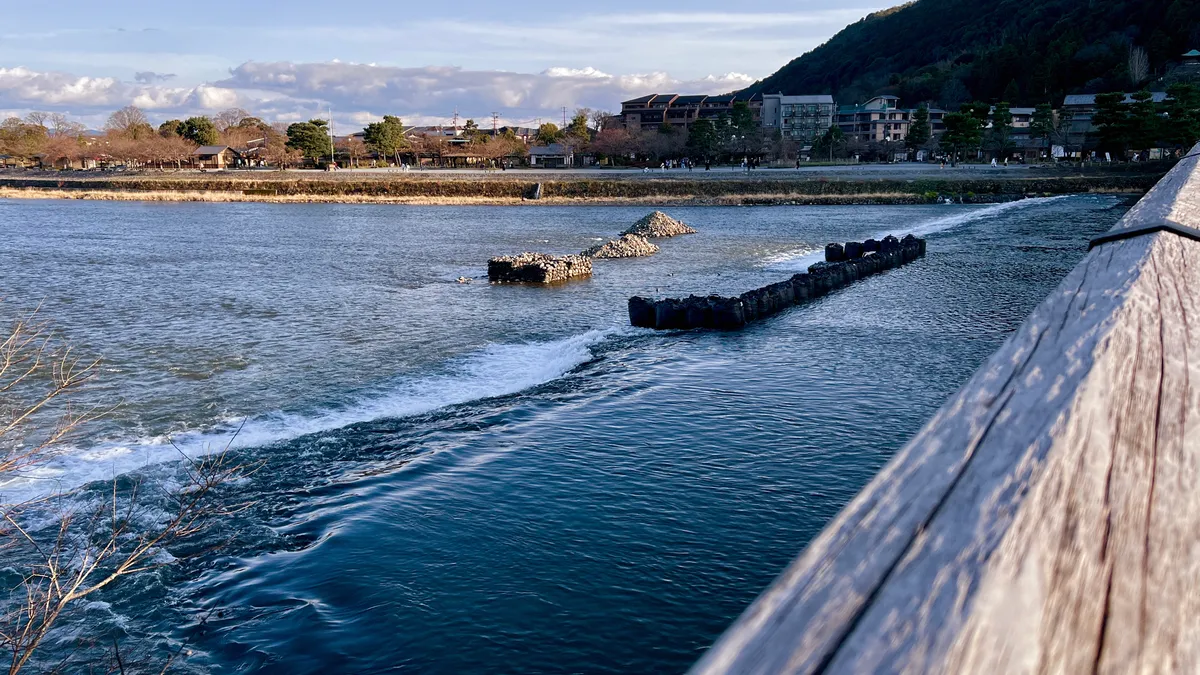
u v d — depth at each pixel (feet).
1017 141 406.62
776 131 431.43
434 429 45.47
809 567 2.79
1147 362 3.77
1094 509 2.75
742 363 57.98
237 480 38.91
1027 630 2.23
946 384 51.44
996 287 91.71
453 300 91.71
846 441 41.57
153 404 52.16
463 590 27.99
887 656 2.18
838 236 159.74
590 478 37.35
